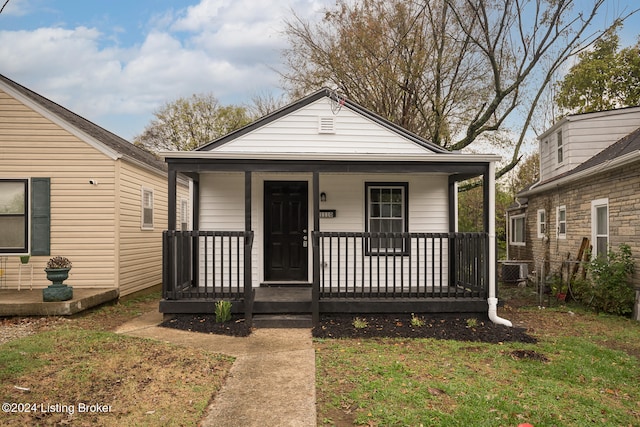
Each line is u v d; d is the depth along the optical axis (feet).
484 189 24.17
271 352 17.72
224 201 28.02
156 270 38.01
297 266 28.53
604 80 57.57
